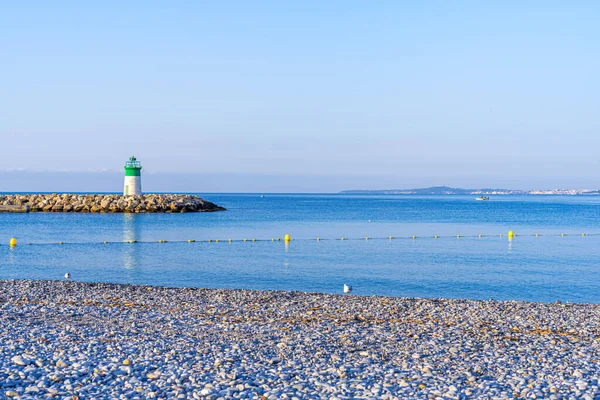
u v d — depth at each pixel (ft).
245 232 222.28
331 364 45.80
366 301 77.77
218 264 129.80
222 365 44.47
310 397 37.45
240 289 90.89
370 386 39.99
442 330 59.67
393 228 252.21
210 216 328.08
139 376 41.04
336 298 80.12
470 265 129.70
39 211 345.31
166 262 132.98
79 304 73.31
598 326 62.80
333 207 524.93
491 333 58.65
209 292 84.48
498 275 114.52
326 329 59.36
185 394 37.42
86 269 120.88
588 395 38.24
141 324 60.59
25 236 197.67
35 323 59.82
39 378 39.81
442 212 432.66
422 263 133.08
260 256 145.89
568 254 153.89
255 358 47.14
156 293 83.25
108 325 59.67
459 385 40.68
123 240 186.91
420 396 38.11
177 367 43.47
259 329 58.90
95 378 40.11
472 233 228.63
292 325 61.31
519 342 54.90
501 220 325.42
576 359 48.52
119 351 47.93
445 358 48.42
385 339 55.16
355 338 55.36
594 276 113.80
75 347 48.60
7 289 84.94
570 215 395.55
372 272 117.91
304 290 97.30
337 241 189.98
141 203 347.15
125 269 120.98
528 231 240.73
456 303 76.74
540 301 89.10
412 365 46.03
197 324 61.26
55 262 132.36
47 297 78.64
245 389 38.70
